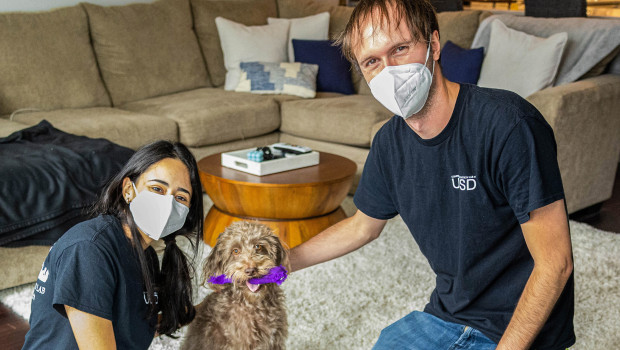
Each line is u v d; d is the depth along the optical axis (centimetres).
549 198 119
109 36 418
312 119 402
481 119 127
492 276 137
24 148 274
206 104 395
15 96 369
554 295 120
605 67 371
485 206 131
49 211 246
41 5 422
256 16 498
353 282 261
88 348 122
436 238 144
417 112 130
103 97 412
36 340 132
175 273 146
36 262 253
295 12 516
